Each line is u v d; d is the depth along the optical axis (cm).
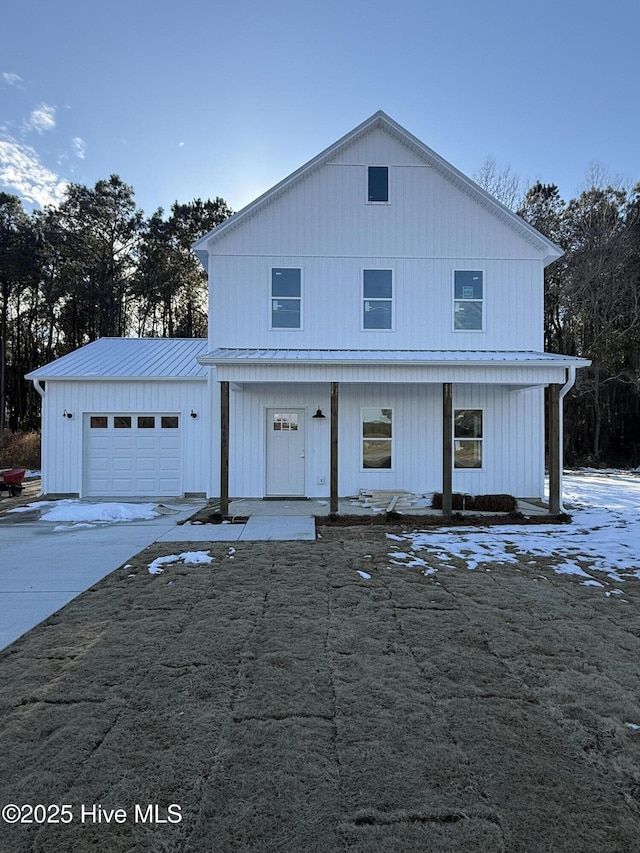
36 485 1554
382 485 1210
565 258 2573
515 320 1217
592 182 2678
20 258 2819
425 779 232
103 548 722
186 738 264
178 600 493
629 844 195
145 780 232
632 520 964
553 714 290
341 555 679
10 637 405
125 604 482
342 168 1207
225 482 968
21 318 3209
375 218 1207
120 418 1255
